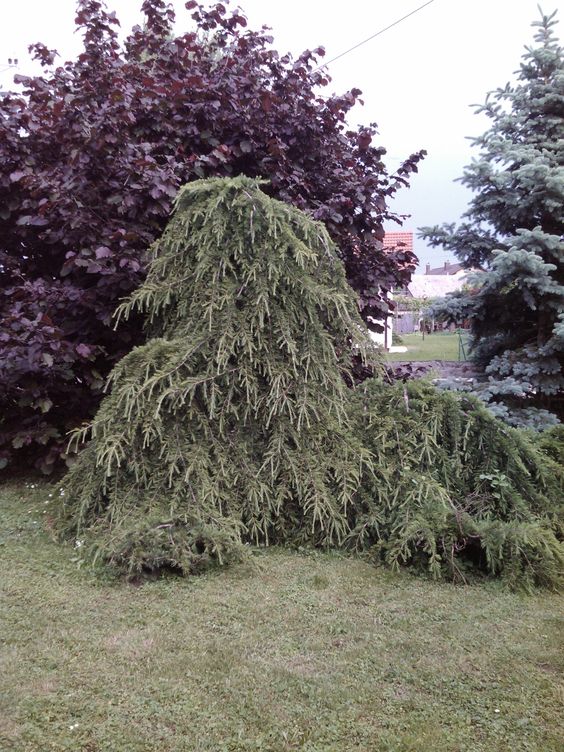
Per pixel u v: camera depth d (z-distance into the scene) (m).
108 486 3.47
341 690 2.13
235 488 3.51
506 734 1.92
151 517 3.16
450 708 2.05
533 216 5.71
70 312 4.61
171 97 4.84
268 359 3.63
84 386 4.86
